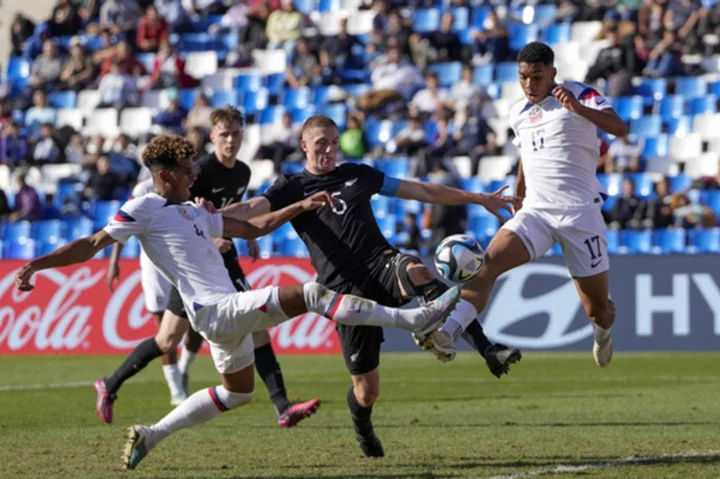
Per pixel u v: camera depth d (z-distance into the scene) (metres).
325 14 83.06
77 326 55.97
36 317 56.56
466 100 70.50
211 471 21.19
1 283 57.06
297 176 22.62
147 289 35.47
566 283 52.12
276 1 81.25
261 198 22.34
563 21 76.69
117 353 55.28
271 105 76.69
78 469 21.58
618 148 64.12
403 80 72.38
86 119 78.88
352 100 74.50
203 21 85.75
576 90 24.75
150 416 31.72
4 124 78.00
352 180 22.48
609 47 70.56
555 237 24.81
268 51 80.62
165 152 20.77
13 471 21.38
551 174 24.69
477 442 24.81
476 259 22.22
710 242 58.53
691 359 47.84
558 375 42.53
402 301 21.66
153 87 78.56
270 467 21.64
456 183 63.25
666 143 67.69
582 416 29.80
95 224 67.75
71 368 48.12
